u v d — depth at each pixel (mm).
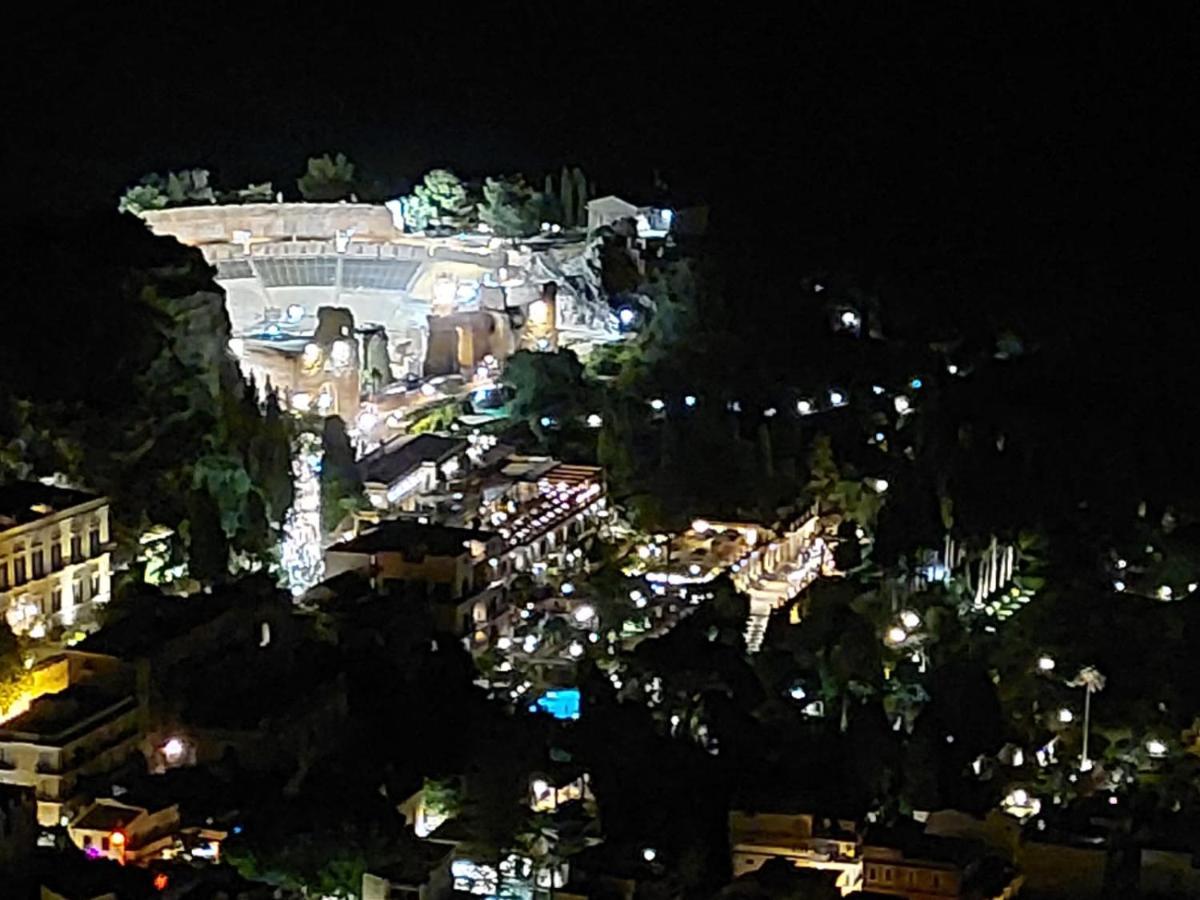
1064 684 95062
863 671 93375
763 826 75688
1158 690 94688
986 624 103188
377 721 81875
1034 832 78000
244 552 100375
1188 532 115562
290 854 69875
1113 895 74562
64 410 99062
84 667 79375
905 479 117750
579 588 103688
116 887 65562
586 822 77500
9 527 86312
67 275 104250
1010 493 115312
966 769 85062
